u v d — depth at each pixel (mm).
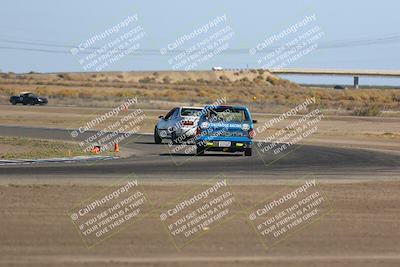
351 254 18516
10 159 39031
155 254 18188
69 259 17422
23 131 65000
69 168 34781
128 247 18828
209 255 18188
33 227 20547
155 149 48719
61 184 28281
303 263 17500
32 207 23234
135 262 17266
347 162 40938
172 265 17062
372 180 32156
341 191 28156
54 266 16719
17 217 21656
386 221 22469
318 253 18594
